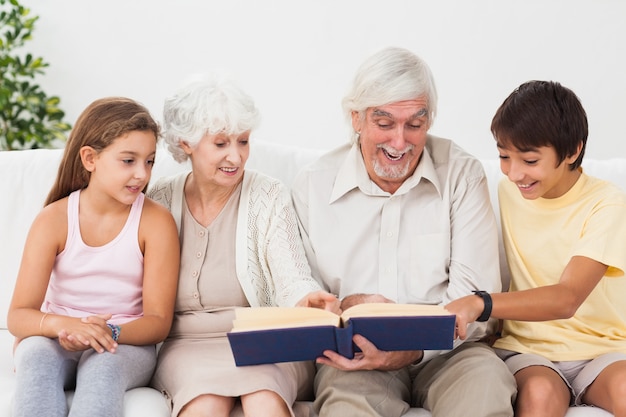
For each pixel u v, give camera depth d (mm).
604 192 2242
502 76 3590
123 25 3797
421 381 2230
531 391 2037
